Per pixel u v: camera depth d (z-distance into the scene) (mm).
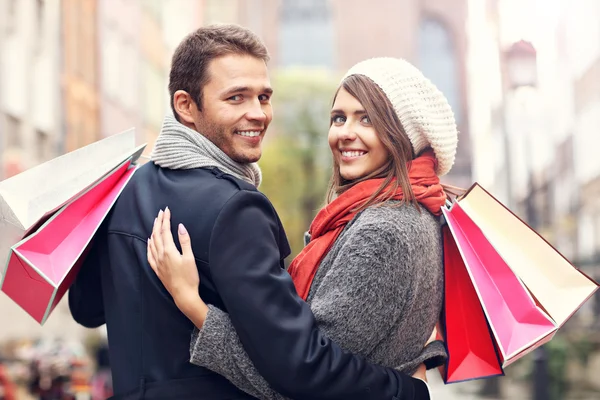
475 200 2439
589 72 23750
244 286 2127
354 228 2387
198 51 2355
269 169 35406
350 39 60750
